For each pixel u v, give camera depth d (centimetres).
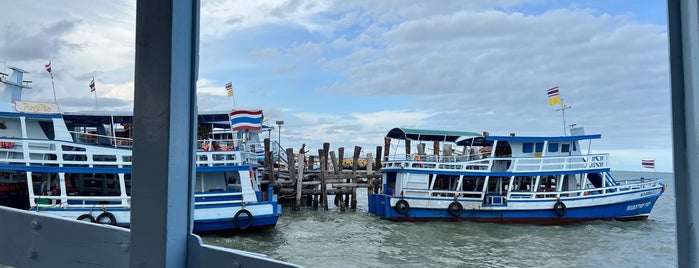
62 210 1493
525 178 2306
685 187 135
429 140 2545
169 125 188
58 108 1630
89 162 1570
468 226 2070
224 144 2658
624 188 2294
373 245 1677
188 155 205
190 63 205
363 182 2956
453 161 2395
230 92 2683
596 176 2334
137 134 194
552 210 2148
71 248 230
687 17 134
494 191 2339
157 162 190
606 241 1780
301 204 3034
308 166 3216
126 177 1778
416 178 2228
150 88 191
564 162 2230
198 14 208
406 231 1953
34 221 240
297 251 1559
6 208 253
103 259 219
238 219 1730
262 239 1745
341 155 2919
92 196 1677
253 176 2230
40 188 1631
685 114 136
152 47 190
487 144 2570
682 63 138
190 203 207
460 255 1541
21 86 1850
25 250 243
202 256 199
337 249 1603
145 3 190
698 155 130
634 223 2200
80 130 2297
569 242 1761
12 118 1583
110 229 218
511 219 2153
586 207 2173
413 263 1428
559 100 2373
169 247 191
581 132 2328
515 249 1638
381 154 3061
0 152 1535
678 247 136
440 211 2173
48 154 1587
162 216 189
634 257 1525
